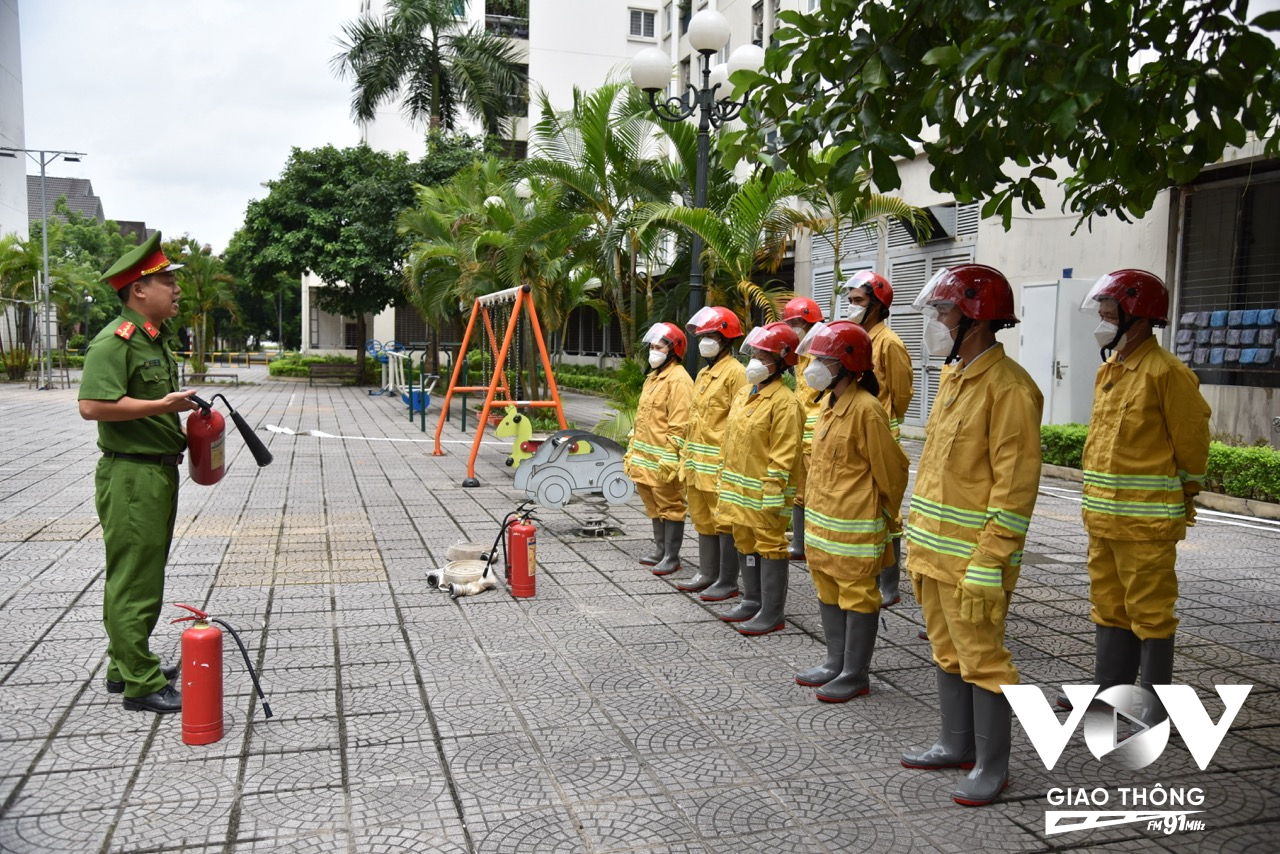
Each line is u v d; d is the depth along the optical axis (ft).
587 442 29.27
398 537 26.84
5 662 16.15
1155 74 12.69
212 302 119.75
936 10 11.40
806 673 15.70
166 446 14.26
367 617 19.12
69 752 12.84
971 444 11.66
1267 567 24.39
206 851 10.44
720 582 20.62
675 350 22.63
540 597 20.76
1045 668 16.74
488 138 95.30
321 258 93.30
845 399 14.48
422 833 10.87
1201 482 13.87
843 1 12.41
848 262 58.49
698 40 31.58
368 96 93.15
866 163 12.25
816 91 13.19
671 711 14.53
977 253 47.57
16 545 24.72
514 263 46.26
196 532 27.22
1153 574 13.78
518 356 50.03
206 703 13.14
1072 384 41.52
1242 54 11.20
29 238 108.58
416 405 71.82
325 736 13.47
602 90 43.60
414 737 13.48
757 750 13.19
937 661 12.51
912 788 12.11
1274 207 34.78
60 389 93.04
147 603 14.24
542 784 12.11
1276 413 34.73
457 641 17.70
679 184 44.60
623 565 23.81
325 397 87.45
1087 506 14.48
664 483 22.34
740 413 18.12
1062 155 14.34
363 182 93.71
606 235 42.39
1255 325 35.35
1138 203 16.53
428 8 90.74
